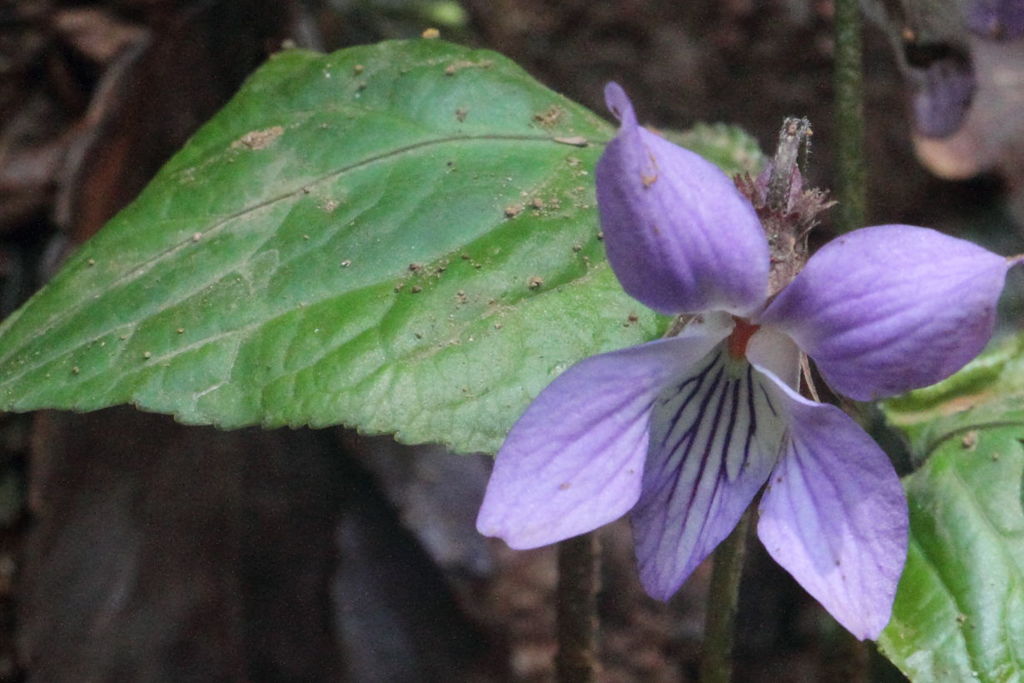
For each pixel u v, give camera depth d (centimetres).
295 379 19
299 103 20
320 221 19
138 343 19
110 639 25
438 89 20
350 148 20
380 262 19
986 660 19
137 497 25
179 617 25
